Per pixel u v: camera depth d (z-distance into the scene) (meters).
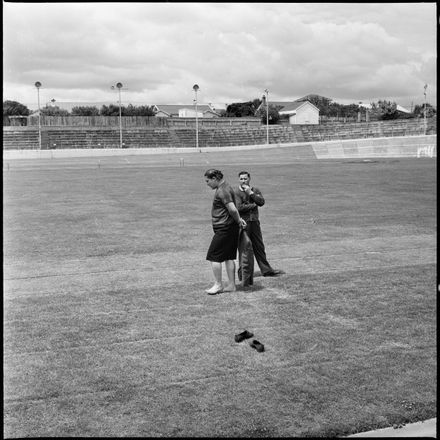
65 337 6.48
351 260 10.56
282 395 5.03
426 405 4.82
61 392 5.09
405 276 9.27
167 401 4.92
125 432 4.43
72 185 29.38
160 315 7.29
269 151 68.50
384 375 5.41
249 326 6.84
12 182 31.45
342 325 6.86
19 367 5.62
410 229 14.20
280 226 14.84
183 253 11.40
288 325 6.87
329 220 15.88
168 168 45.41
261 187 26.66
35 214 17.81
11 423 4.55
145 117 84.38
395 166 42.28
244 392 5.08
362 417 4.64
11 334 6.58
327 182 29.27
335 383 5.25
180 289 8.60
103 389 5.15
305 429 4.46
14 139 72.50
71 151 65.25
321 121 100.25
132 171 41.62
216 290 8.28
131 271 9.85
